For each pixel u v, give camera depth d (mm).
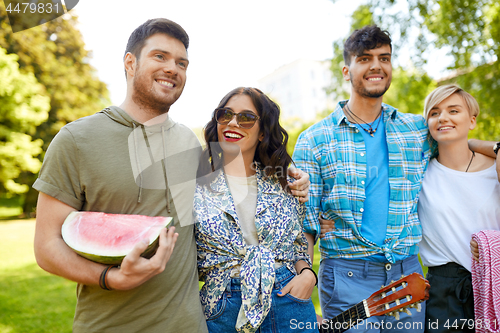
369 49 2295
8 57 13422
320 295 2400
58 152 1526
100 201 1581
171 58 1695
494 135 8469
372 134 2400
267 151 1991
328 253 2369
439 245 2244
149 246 1390
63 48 16281
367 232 2287
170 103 1726
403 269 2258
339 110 2465
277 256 1860
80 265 1441
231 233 1790
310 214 2326
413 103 9109
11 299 6012
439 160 2350
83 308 1586
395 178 2316
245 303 1680
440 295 2223
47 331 4633
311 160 2400
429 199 2279
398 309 1816
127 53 1728
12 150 13680
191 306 1618
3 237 12031
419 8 8461
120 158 1602
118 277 1401
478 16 7980
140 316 1552
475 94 8508
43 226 1501
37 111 14141
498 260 2002
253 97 1922
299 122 14062
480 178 2201
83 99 16578
